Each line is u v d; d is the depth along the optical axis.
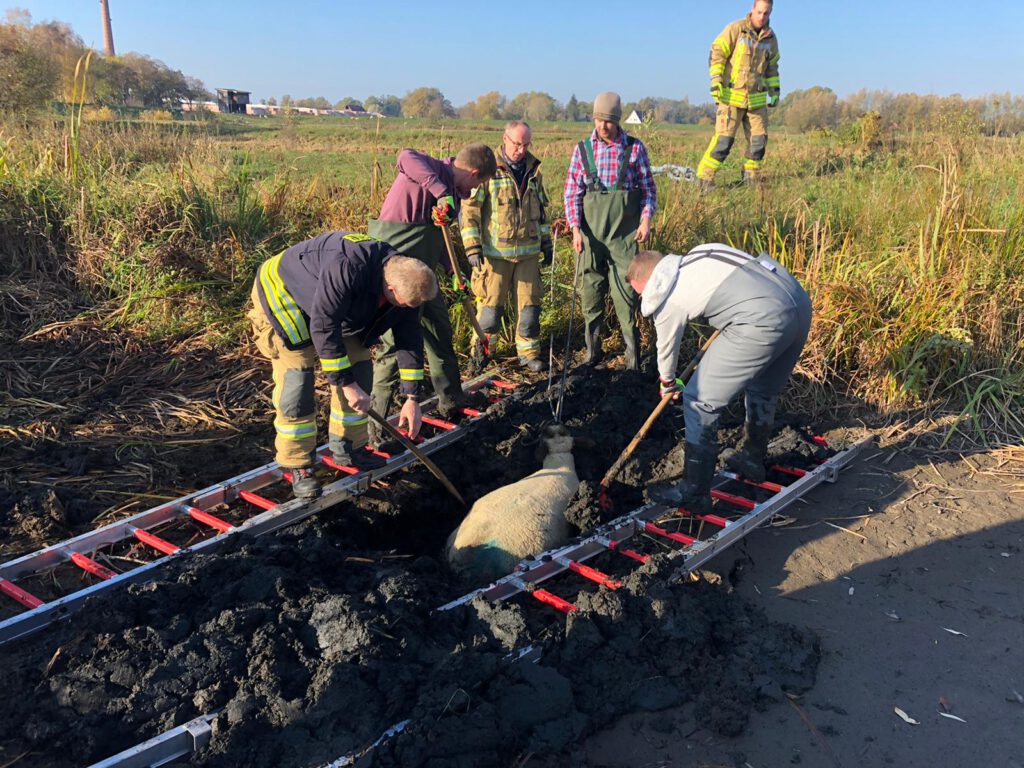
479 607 3.55
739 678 3.34
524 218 6.09
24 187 7.91
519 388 6.20
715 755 3.02
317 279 3.88
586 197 6.11
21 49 13.44
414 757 2.80
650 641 3.47
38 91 13.27
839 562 4.27
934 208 7.29
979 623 3.77
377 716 2.96
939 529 4.55
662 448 5.32
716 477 4.93
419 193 5.05
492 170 5.23
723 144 10.63
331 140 19.31
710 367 4.19
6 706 2.98
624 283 6.14
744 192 9.95
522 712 3.06
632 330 6.28
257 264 7.75
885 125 12.73
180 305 7.23
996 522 4.61
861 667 3.49
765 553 4.36
